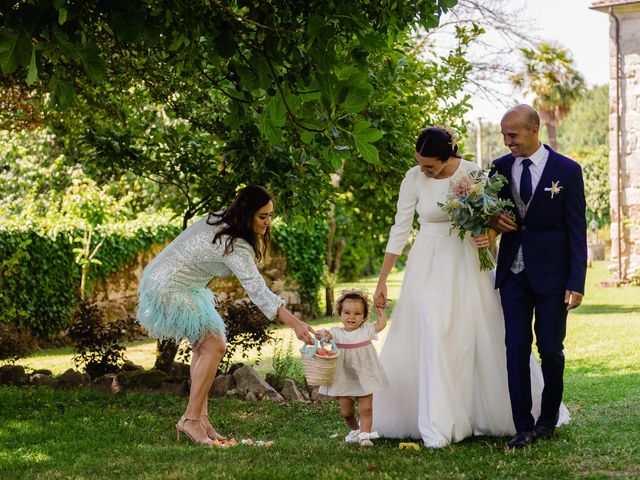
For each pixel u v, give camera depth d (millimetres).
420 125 8398
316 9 4422
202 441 5082
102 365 8242
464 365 5027
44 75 7188
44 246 12523
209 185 7664
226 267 5062
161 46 6418
